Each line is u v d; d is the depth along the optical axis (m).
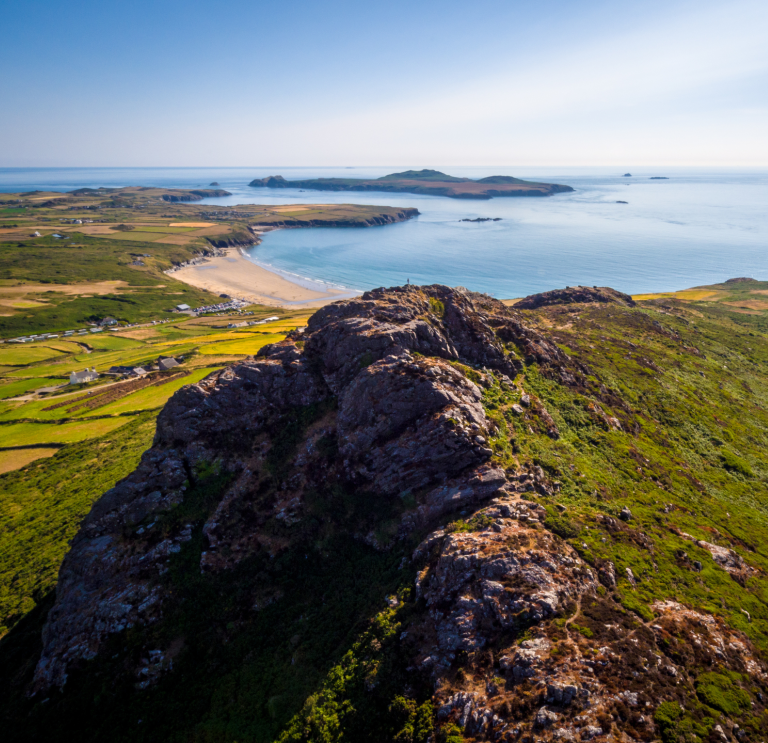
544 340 75.25
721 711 26.02
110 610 43.03
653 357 89.62
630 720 24.98
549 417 55.44
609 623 30.16
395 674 31.73
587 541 36.78
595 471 48.75
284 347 62.41
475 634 31.02
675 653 28.89
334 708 32.22
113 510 49.72
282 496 49.44
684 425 65.81
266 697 36.19
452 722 27.22
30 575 58.28
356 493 47.81
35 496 75.25
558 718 25.19
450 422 45.78
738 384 85.44
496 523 37.72
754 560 41.56
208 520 48.59
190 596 43.78
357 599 40.59
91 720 37.72
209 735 34.69
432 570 36.88
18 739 37.66
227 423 55.28
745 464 58.84
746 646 30.80
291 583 44.09
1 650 48.09
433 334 59.81
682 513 46.19
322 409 55.78
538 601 31.05
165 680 39.09
